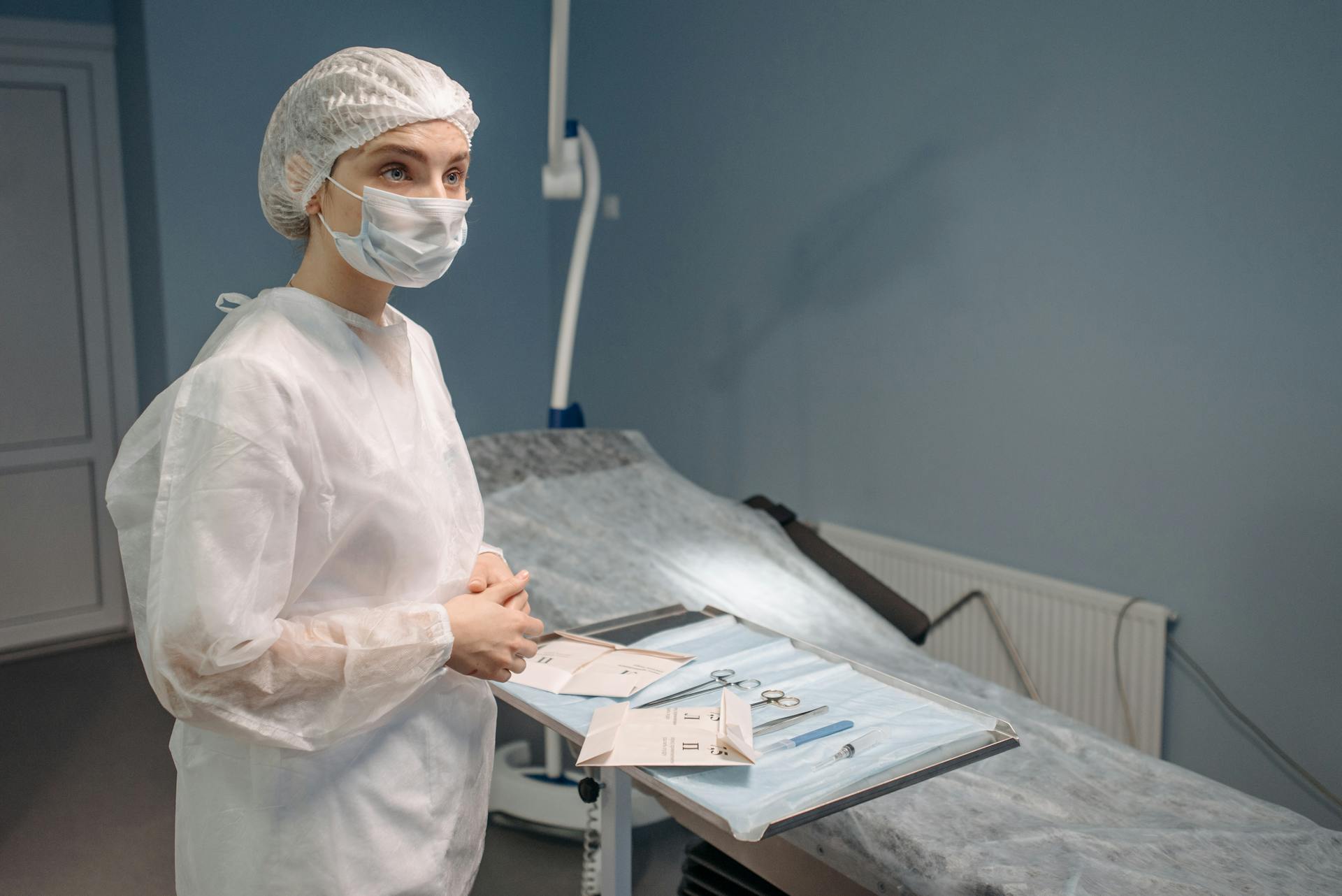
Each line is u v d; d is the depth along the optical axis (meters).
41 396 3.90
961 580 2.92
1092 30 2.50
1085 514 2.65
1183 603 2.47
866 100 3.07
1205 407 2.38
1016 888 1.33
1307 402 2.21
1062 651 2.68
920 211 2.96
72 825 2.65
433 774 1.21
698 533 2.71
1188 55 2.33
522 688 1.42
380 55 1.10
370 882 1.15
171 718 3.31
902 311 3.05
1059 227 2.62
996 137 2.73
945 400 2.96
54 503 3.97
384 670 1.05
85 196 3.88
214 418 0.97
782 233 3.41
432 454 1.23
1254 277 2.27
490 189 4.28
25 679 3.64
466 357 4.34
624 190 4.07
